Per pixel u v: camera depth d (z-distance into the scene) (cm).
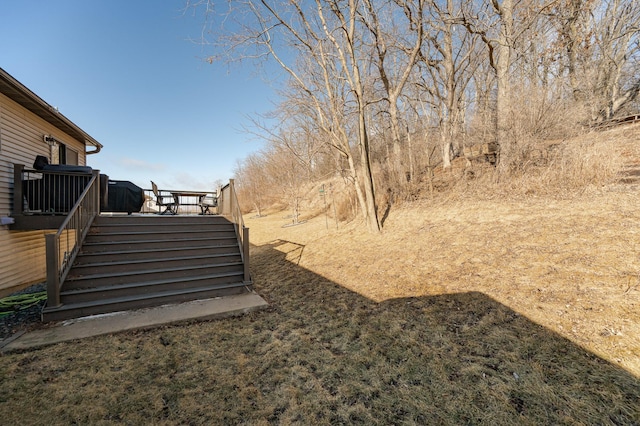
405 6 752
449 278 466
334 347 331
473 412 215
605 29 1430
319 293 529
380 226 834
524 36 990
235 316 440
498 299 372
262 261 856
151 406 235
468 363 271
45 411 227
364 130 811
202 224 663
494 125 916
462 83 1355
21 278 597
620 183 575
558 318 305
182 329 389
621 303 296
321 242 917
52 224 548
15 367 289
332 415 223
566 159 656
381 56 907
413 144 1211
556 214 545
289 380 271
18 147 591
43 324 391
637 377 219
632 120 873
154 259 534
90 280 462
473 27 901
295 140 1031
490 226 599
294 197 1603
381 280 536
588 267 371
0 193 535
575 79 962
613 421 191
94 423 215
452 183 943
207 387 262
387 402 235
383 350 314
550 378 235
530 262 430
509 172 764
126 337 362
